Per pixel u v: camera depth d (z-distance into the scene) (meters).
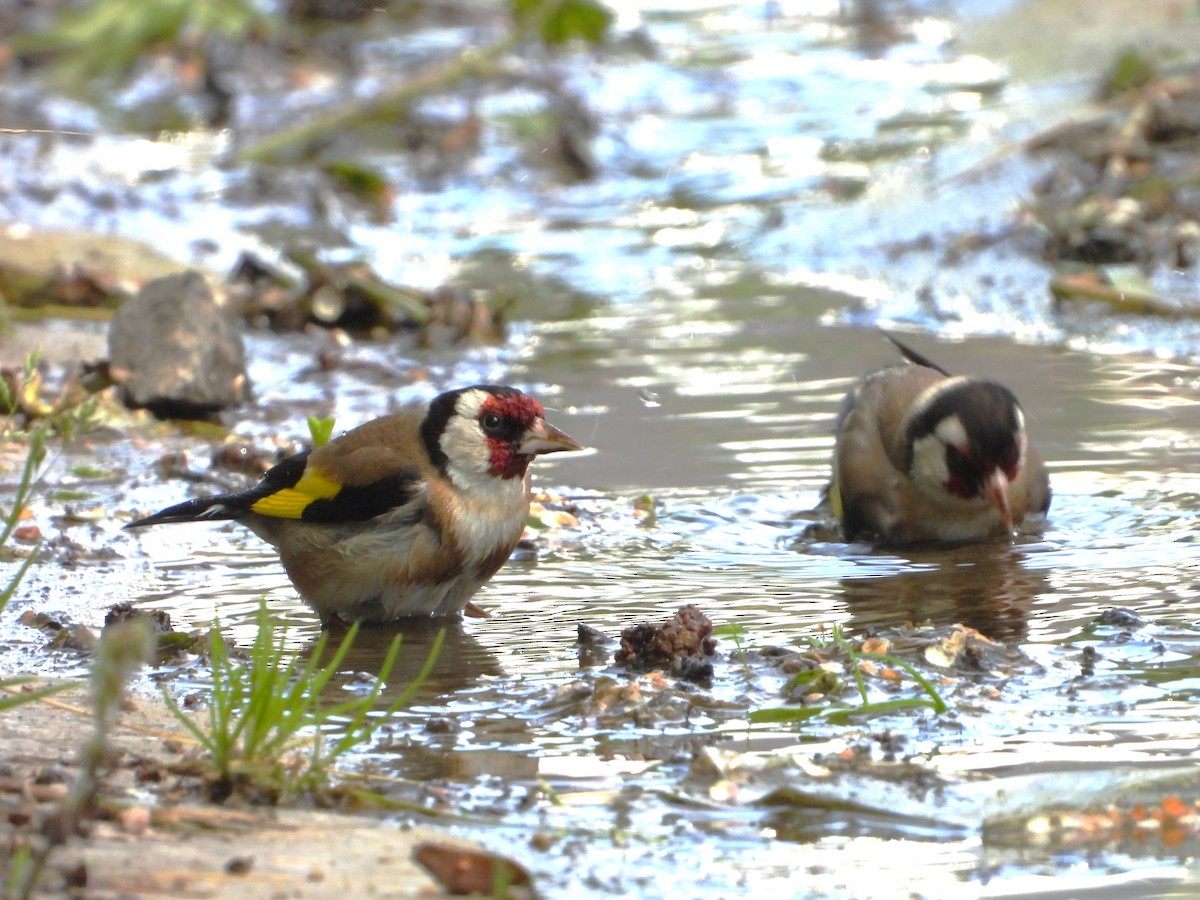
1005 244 18.97
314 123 24.39
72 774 7.25
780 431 13.82
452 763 7.59
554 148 24.75
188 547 11.68
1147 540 11.17
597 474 12.92
